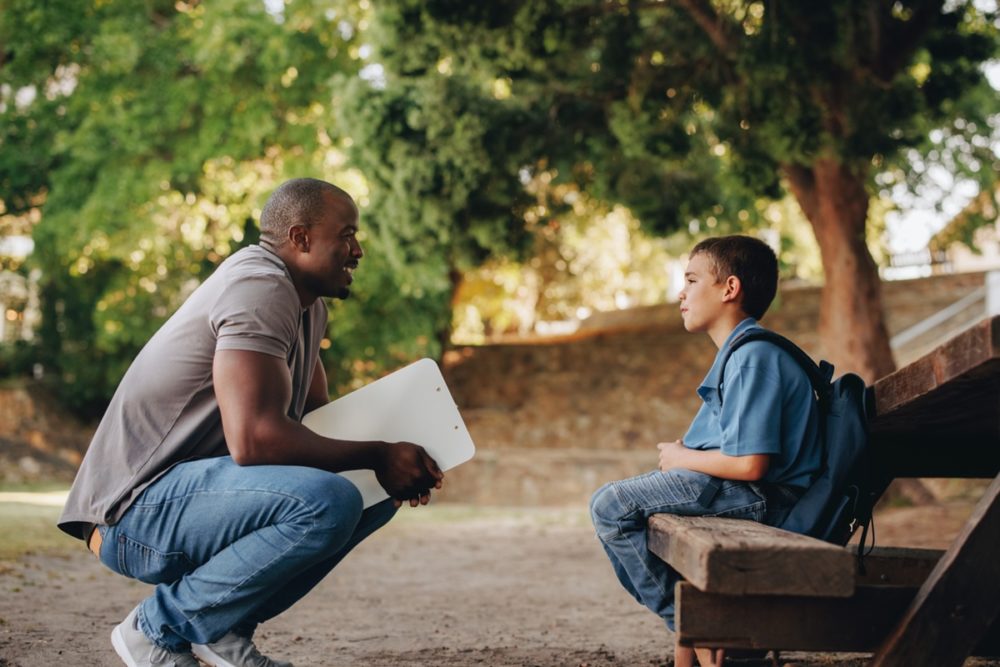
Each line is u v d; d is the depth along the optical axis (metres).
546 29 11.45
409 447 3.09
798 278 25.98
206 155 17.92
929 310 21.70
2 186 20.00
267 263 3.08
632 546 3.04
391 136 13.10
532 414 22.30
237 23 17.12
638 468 19.44
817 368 3.04
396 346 20.41
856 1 10.26
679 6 12.20
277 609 3.29
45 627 4.68
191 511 2.96
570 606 6.42
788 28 10.41
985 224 15.96
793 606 2.50
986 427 3.39
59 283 21.50
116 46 17.77
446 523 14.33
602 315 27.05
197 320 3.03
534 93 13.26
